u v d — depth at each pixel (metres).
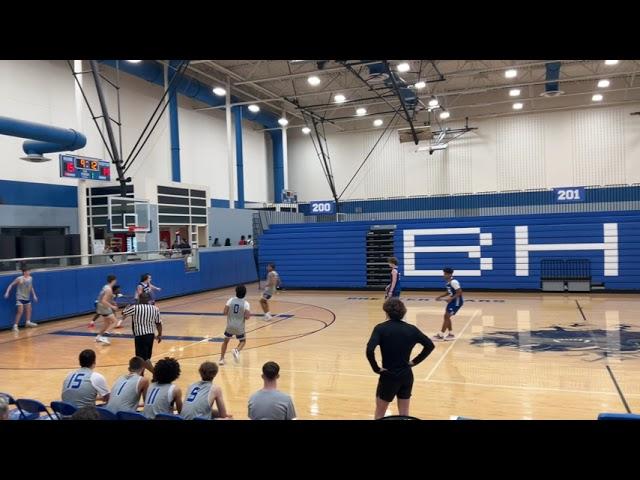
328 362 8.62
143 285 11.73
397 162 29.64
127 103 20.89
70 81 18.47
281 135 30.28
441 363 8.28
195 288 19.25
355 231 19.70
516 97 27.08
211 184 26.34
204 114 26.00
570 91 26.23
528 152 27.06
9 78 16.38
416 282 18.81
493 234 17.92
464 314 13.24
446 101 27.41
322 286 20.05
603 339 9.85
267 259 20.80
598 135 25.94
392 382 4.91
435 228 18.62
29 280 12.42
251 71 22.81
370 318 13.20
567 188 22.23
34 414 4.92
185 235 21.67
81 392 5.16
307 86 25.41
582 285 16.91
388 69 17.39
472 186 28.12
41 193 17.44
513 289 17.69
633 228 16.56
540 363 8.16
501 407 6.10
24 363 9.05
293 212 27.45
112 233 17.22
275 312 14.48
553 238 17.34
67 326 12.90
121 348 10.24
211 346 10.14
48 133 12.77
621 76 24.08
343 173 30.83
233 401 6.60
